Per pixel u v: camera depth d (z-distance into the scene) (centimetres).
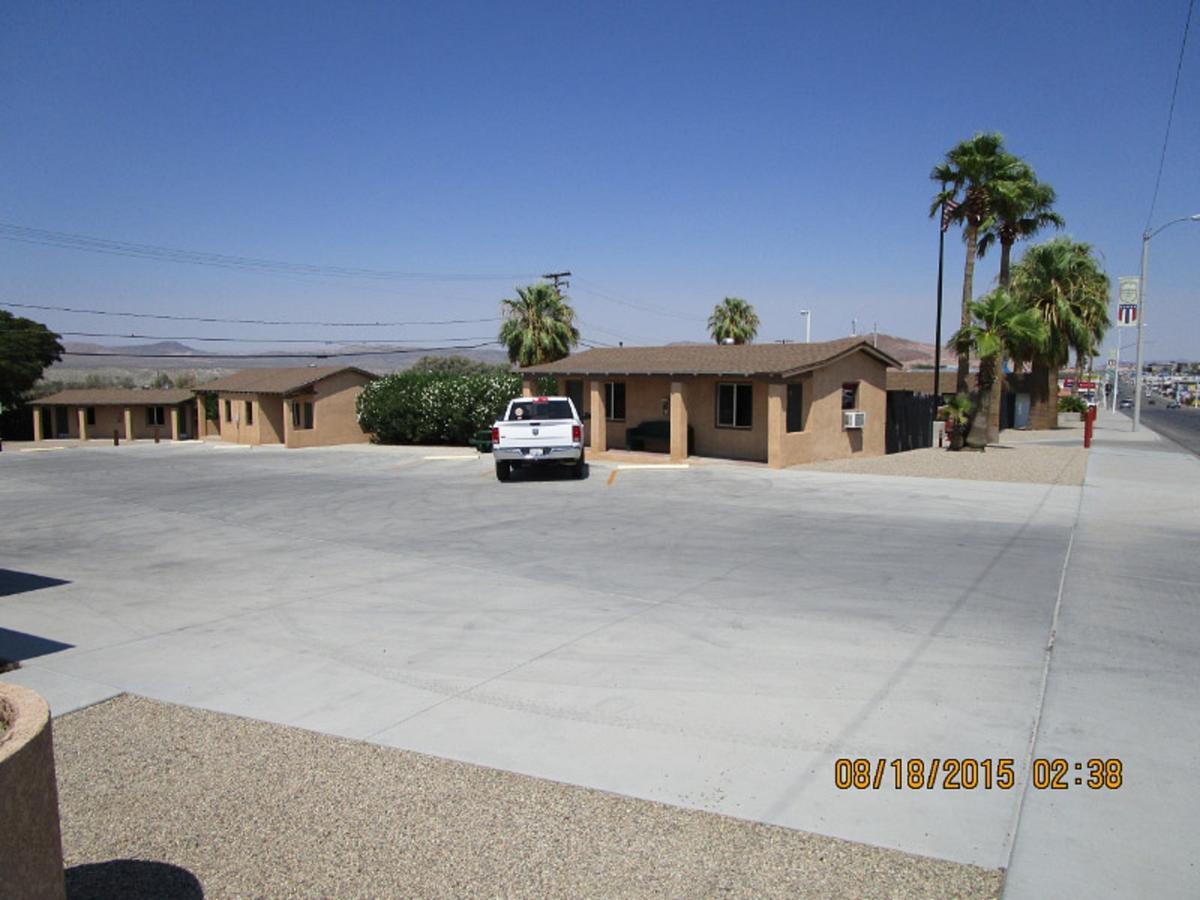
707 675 664
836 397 2492
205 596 948
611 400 2919
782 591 934
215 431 5316
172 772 510
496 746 541
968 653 713
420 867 408
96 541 1339
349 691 642
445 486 2012
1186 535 1285
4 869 301
